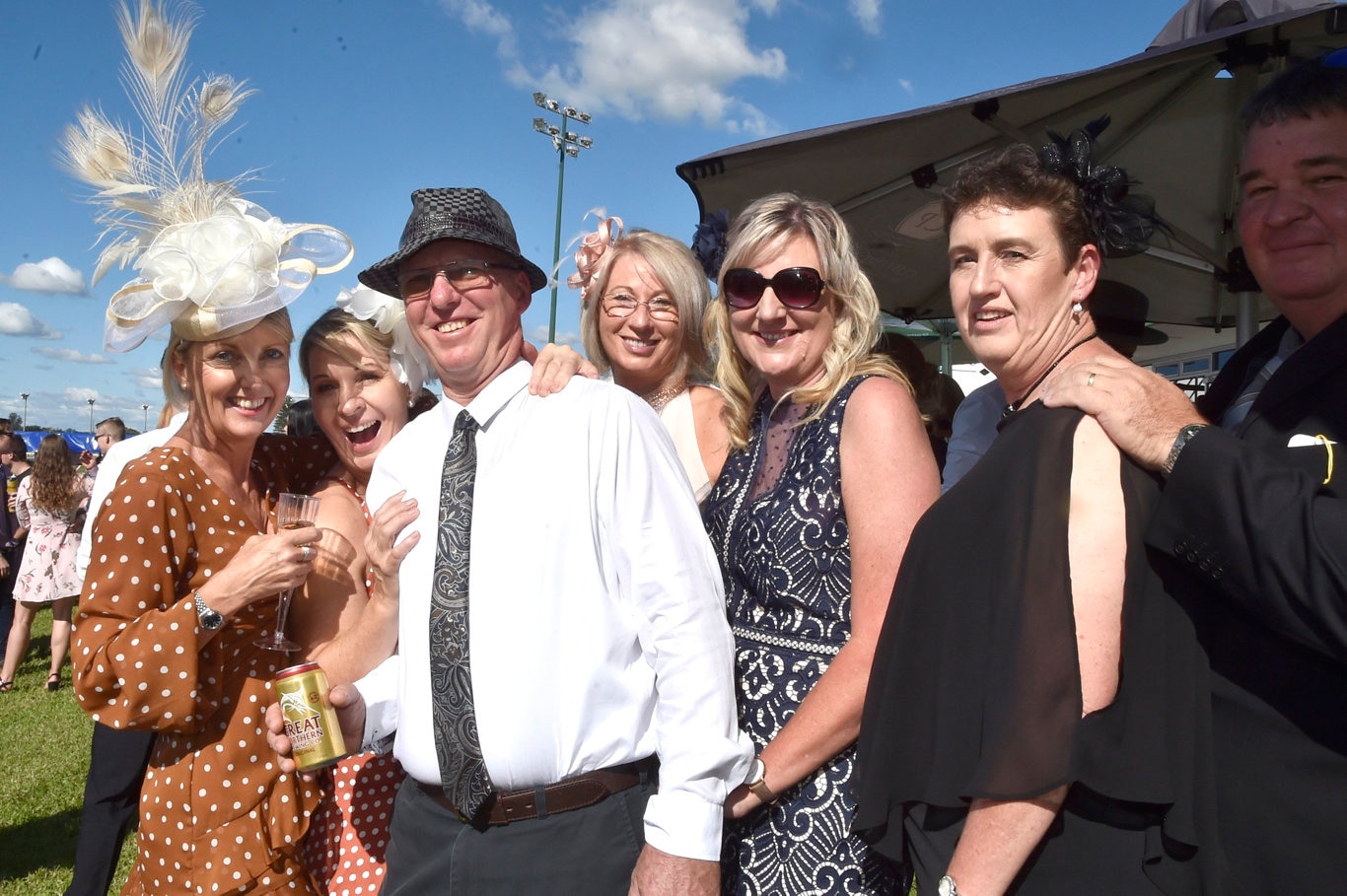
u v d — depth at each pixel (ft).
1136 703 4.01
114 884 12.57
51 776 17.22
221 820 6.23
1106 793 3.93
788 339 6.06
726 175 11.69
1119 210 4.75
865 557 5.39
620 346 8.74
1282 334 4.97
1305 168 4.42
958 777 4.19
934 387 12.22
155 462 6.31
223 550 6.39
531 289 6.66
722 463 7.86
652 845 5.09
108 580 6.00
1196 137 11.19
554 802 5.37
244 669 6.42
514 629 5.47
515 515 5.64
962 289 4.99
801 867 5.43
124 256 6.46
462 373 6.15
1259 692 3.97
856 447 5.59
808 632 5.65
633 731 5.49
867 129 10.44
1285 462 4.10
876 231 13.60
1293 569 3.56
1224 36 8.70
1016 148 4.89
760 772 5.41
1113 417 4.18
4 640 28.19
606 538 5.61
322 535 6.61
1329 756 3.79
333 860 6.76
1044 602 4.01
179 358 6.57
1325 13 8.46
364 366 7.69
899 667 4.57
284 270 6.57
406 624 5.90
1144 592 4.11
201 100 6.71
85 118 6.49
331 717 6.02
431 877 5.62
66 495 23.88
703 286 8.95
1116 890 4.02
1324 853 3.75
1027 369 4.94
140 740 9.29
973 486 4.50
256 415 6.61
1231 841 3.96
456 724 5.50
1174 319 16.52
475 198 6.27
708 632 5.38
